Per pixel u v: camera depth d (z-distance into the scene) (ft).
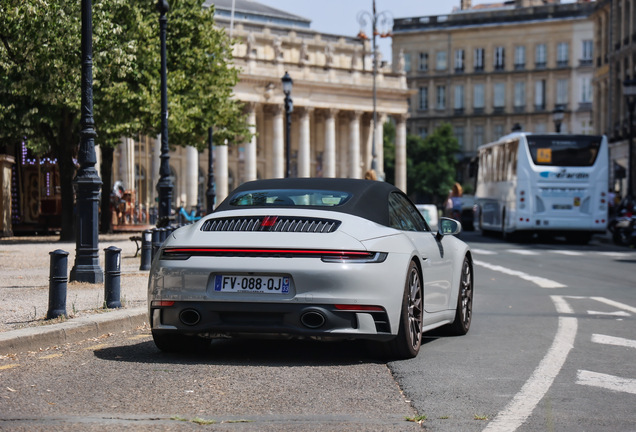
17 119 87.92
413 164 346.74
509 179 108.58
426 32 369.50
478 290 47.98
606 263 72.43
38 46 70.59
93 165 43.80
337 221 22.44
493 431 15.81
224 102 122.21
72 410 17.29
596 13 218.18
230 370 21.93
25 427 15.80
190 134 118.01
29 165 130.52
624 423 16.63
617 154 197.57
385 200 24.79
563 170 102.47
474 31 364.79
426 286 25.32
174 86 103.96
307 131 335.26
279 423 16.25
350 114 347.36
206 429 15.75
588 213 102.63
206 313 22.03
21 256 71.92
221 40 123.54
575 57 355.97
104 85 89.71
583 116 355.97
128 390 19.33
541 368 22.85
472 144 367.66
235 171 328.29
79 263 43.86
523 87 362.33
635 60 187.83
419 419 16.69
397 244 23.00
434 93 370.32
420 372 21.95
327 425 16.12
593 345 27.43
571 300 42.42
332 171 342.44
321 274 21.40
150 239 56.18
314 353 24.89
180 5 108.27
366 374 21.58
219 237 22.35
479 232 156.04
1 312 32.68
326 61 339.77
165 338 24.06
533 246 101.71
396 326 22.49
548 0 385.91
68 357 24.06
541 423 16.53
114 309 33.01
